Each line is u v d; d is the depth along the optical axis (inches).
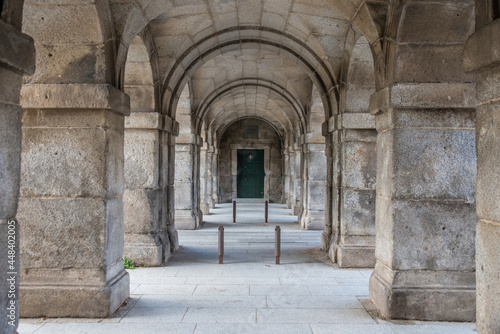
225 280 227.8
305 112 434.3
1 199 95.6
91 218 167.2
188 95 403.5
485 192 96.7
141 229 262.4
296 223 479.2
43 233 167.0
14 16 96.7
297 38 275.0
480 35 94.4
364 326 159.8
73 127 167.2
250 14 263.3
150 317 168.6
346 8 193.5
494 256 92.4
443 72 166.1
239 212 615.8
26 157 166.9
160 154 274.5
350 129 255.3
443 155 168.9
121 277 184.2
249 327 159.0
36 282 166.6
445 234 168.1
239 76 432.5
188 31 257.6
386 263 176.1
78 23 159.9
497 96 91.8
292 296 198.4
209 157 691.4
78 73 165.3
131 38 184.2
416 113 169.0
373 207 256.1
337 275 237.8
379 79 182.1
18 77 100.3
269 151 855.1
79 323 160.1
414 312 165.3
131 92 258.8
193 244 339.3
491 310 93.4
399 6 159.6
